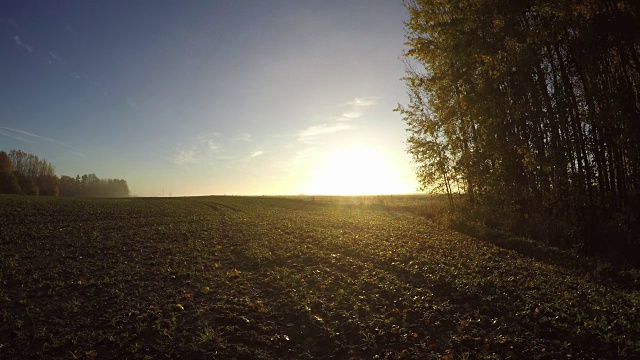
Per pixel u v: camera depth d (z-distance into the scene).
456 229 22.77
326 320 7.93
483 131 22.00
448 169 27.45
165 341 6.90
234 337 7.09
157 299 9.27
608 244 15.29
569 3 15.72
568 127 18.03
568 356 6.23
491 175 22.31
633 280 11.44
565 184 18.23
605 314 8.15
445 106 26.11
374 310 8.48
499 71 19.20
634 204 16.83
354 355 6.47
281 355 6.53
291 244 17.23
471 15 19.78
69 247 16.36
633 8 14.80
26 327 7.57
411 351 6.55
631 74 17.30
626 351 6.48
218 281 11.00
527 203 21.47
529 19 18.98
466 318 7.93
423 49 25.05
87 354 6.38
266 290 10.12
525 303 8.69
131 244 17.34
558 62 18.47
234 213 38.34
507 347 6.58
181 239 18.95
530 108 20.14
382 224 27.08
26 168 113.62
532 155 19.56
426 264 12.87
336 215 37.12
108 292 9.82
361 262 13.39
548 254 14.77
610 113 15.59
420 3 24.66
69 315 8.22
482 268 12.22
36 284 10.52
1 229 21.08
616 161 17.78
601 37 15.28
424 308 8.51
